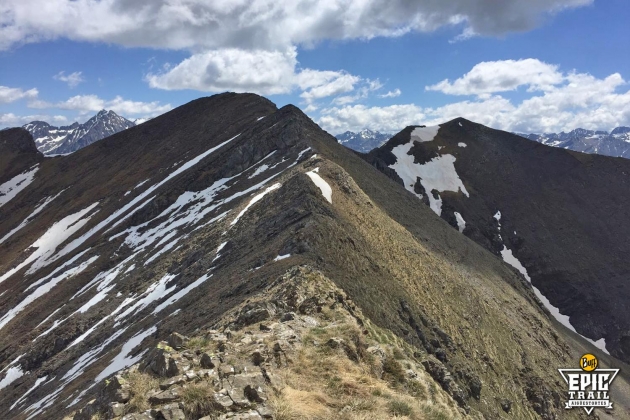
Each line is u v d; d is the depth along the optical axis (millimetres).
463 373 40469
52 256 104938
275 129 96812
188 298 47625
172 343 17094
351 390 15766
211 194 88062
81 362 52875
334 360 17453
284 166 80625
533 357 59719
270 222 53406
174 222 85312
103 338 56188
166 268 65625
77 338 62375
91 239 100938
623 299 127938
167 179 110375
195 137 137375
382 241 55000
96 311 65812
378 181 90438
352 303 31688
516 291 90688
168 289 57938
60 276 89000
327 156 82000
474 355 47031
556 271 134125
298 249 41938
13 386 59844
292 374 15727
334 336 19547
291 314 22328
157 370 15008
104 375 41406
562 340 81875
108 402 13422
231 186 86438
